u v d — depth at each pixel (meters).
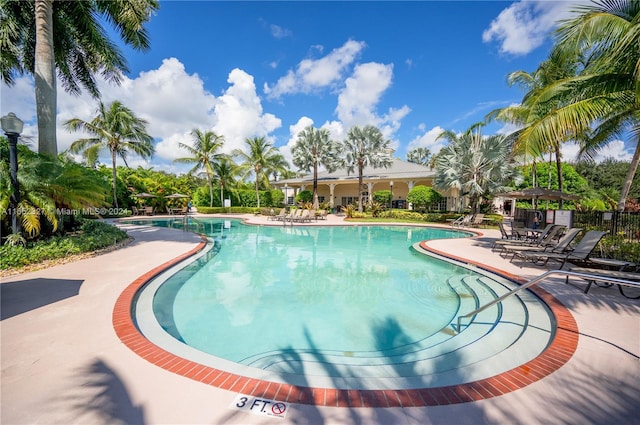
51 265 6.82
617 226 9.15
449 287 6.30
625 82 6.12
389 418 2.10
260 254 9.87
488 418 2.10
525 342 3.53
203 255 9.01
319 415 2.12
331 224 19.03
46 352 2.96
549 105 7.77
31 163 7.71
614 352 3.02
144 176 34.12
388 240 13.26
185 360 2.86
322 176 35.19
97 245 8.62
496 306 4.96
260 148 31.55
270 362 3.41
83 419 2.04
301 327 4.37
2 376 2.53
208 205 32.47
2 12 9.73
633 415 2.11
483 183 18.97
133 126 24.41
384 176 28.11
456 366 3.23
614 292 5.02
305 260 8.97
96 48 11.46
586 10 6.42
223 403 2.24
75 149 23.30
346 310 5.03
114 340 3.24
